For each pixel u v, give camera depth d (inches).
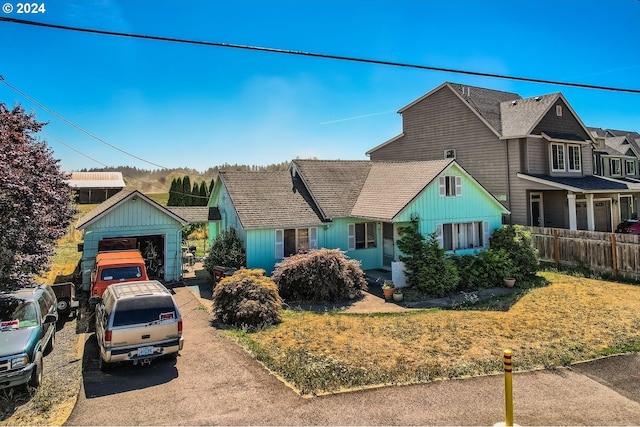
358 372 329.1
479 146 1005.8
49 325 385.4
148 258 741.3
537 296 591.2
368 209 730.2
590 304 538.0
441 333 435.2
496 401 283.7
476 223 764.0
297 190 805.9
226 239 708.0
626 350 378.6
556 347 387.5
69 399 295.0
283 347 395.2
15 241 370.3
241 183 779.4
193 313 529.0
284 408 274.5
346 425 252.1
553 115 986.1
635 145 1668.3
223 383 317.1
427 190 693.9
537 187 903.1
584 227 1090.1
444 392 296.8
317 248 729.6
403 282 654.5
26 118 474.9
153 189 3599.9
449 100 1073.5
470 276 651.5
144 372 341.4
